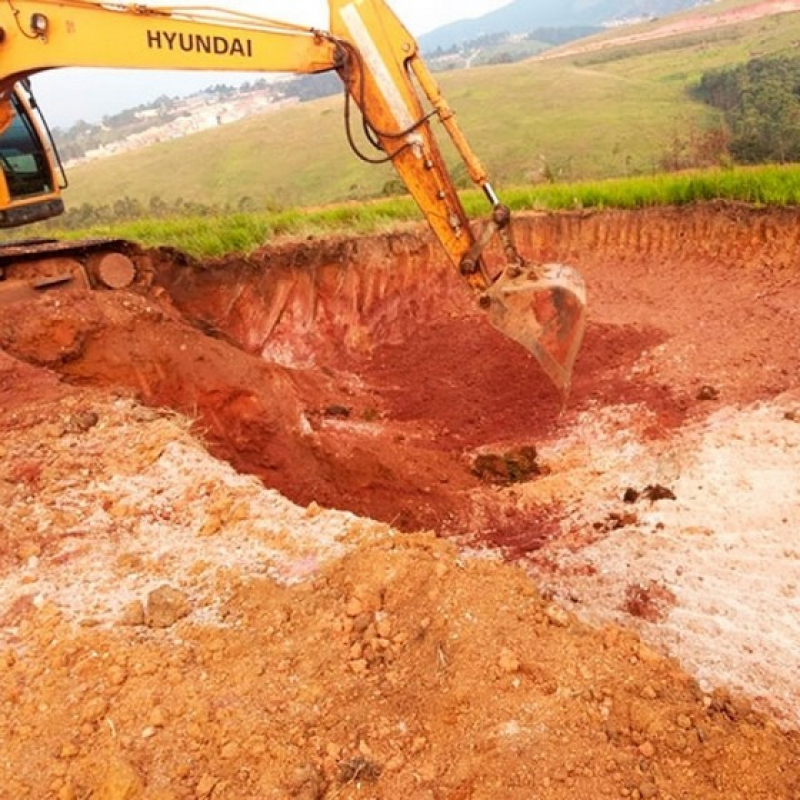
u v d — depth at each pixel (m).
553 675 3.66
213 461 5.75
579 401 8.91
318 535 4.78
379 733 3.50
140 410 6.38
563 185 14.38
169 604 4.21
